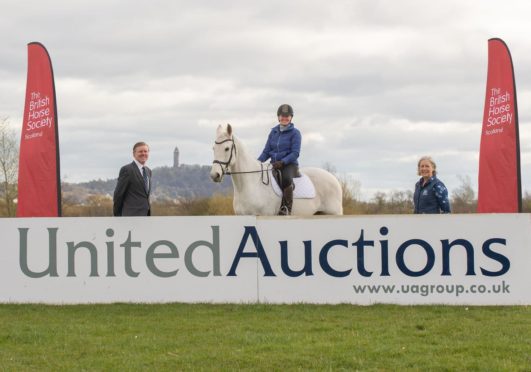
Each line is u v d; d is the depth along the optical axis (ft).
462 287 32.37
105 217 34.04
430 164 36.58
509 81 50.96
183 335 26.04
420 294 32.58
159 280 33.76
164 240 33.73
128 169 34.99
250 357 22.63
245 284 33.37
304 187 43.60
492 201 51.44
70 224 34.19
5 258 34.53
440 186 36.40
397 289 32.68
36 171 49.67
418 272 32.55
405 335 25.73
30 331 27.04
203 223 33.58
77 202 129.49
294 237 33.14
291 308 31.83
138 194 35.17
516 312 30.35
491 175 51.44
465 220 32.37
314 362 21.93
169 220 33.73
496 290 32.24
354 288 32.86
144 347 24.29
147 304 33.42
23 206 50.01
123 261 33.94
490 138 51.57
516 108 50.67
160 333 26.53
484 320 28.45
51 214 49.47
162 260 33.78
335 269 32.94
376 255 32.76
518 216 32.17
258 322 28.43
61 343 24.97
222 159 40.68
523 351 23.03
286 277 33.17
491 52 51.60
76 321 29.22
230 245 33.45
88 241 34.12
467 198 122.01
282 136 42.60
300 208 43.47
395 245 32.68
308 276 33.06
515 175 50.70
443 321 28.17
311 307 32.04
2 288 34.53
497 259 32.24
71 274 34.17
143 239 33.83
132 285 33.91
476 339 24.81
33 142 49.80
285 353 23.11
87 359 22.72
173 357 22.84
